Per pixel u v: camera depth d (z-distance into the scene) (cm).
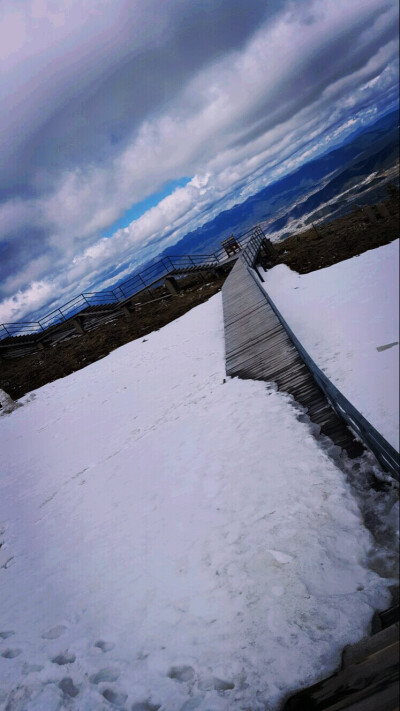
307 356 678
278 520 414
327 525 379
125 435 920
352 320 996
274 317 1105
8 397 1861
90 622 411
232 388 840
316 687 250
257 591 349
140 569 452
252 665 292
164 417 893
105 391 1381
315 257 1848
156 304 2583
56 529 658
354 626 281
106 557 508
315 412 593
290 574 348
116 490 680
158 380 1205
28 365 2395
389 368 676
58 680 354
